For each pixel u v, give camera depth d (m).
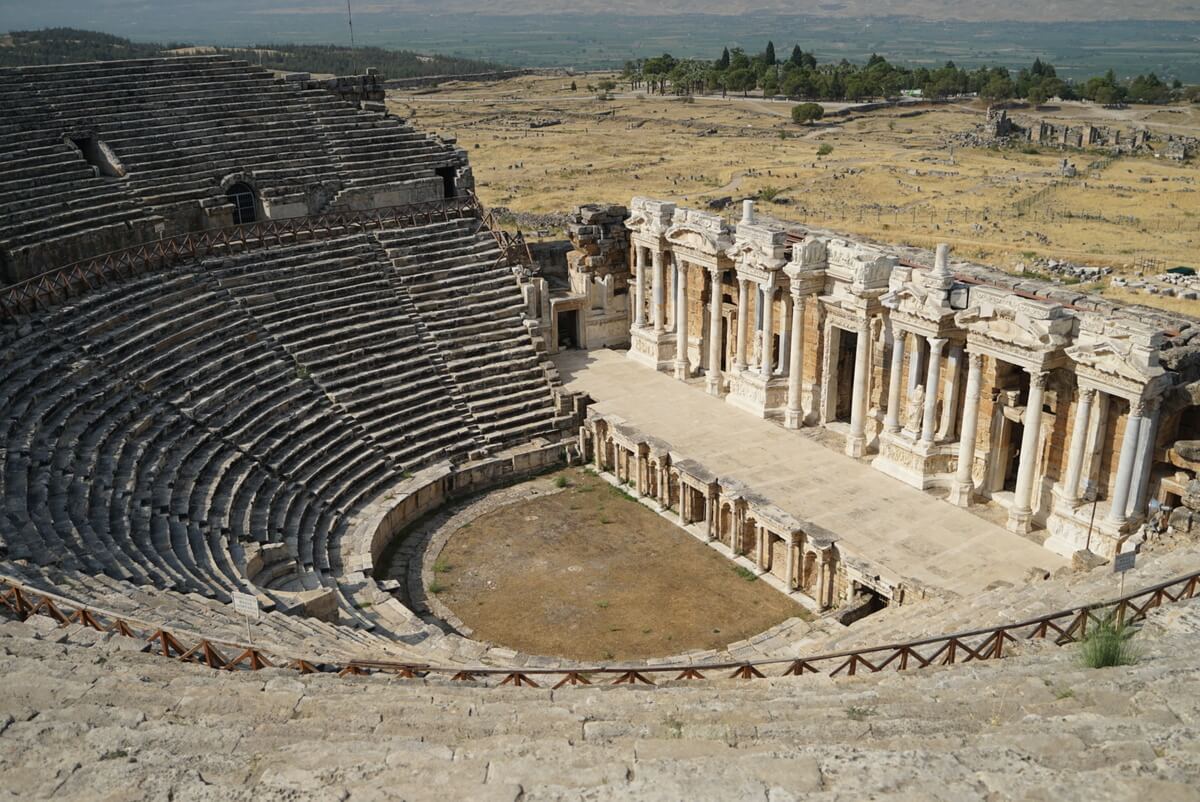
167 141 47.84
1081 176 125.75
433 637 30.69
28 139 43.88
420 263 49.62
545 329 52.97
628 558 37.56
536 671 18.58
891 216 103.25
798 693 16.94
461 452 43.47
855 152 149.38
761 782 11.51
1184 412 32.25
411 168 53.50
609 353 54.84
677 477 40.56
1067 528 33.00
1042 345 32.31
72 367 34.44
